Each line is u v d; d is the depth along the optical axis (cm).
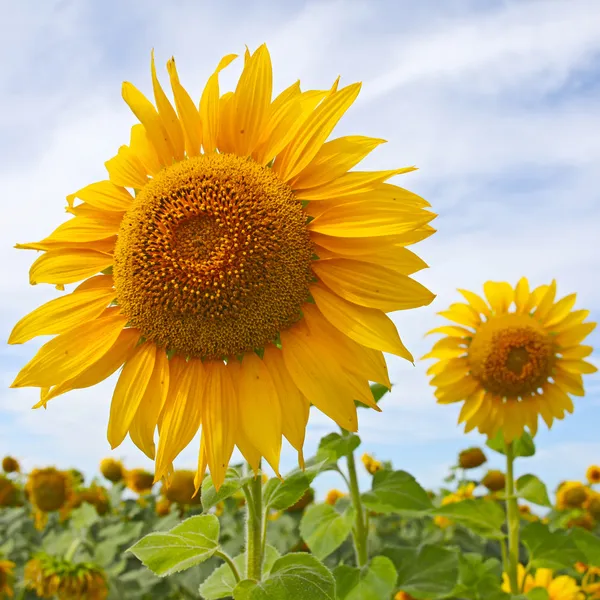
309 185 50
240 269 49
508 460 86
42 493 118
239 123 52
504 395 92
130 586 94
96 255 53
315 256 51
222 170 51
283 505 54
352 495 71
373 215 48
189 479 122
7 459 144
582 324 91
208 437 48
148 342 51
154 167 53
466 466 126
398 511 70
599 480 134
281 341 50
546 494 82
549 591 83
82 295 52
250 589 46
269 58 52
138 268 50
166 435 48
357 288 49
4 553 101
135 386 50
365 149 50
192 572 95
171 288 50
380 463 118
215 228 50
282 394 49
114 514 133
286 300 49
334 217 49
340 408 47
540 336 91
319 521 72
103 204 53
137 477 147
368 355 48
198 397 50
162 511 133
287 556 49
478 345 93
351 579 63
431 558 71
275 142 51
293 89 52
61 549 98
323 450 67
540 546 81
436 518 115
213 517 51
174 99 51
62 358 50
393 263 49
